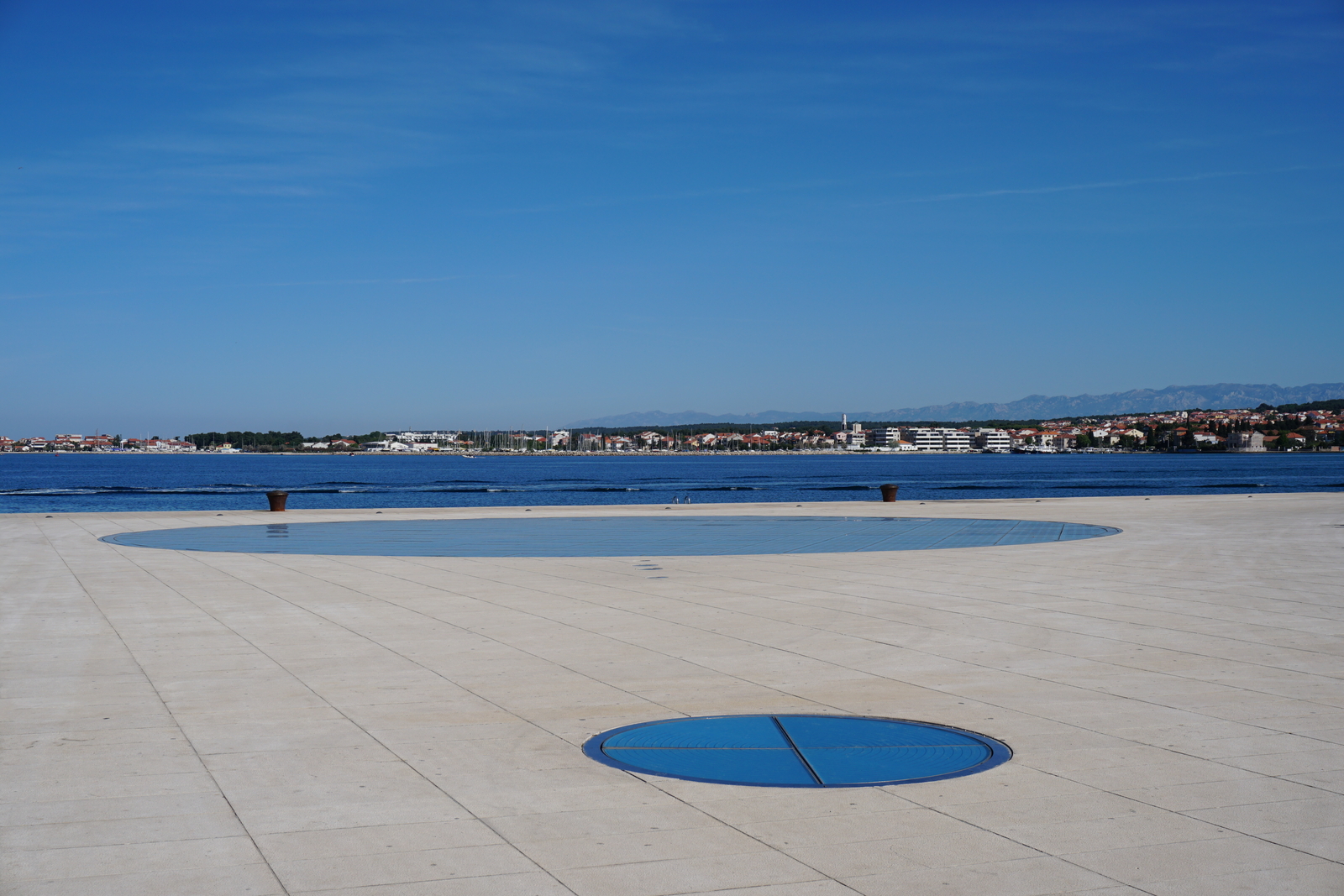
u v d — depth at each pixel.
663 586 16.30
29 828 5.76
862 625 12.58
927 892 4.93
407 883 5.04
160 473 184.88
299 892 4.93
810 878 5.09
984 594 15.22
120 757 7.10
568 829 5.78
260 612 13.68
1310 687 9.25
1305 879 5.06
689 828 5.79
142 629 12.35
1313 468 197.50
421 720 8.14
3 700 8.75
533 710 8.50
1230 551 21.42
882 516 35.50
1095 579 16.95
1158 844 5.53
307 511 37.41
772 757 7.14
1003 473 170.50
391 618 13.20
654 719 8.20
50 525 31.09
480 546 24.08
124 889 4.94
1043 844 5.53
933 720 8.11
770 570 18.47
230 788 6.48
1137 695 8.94
